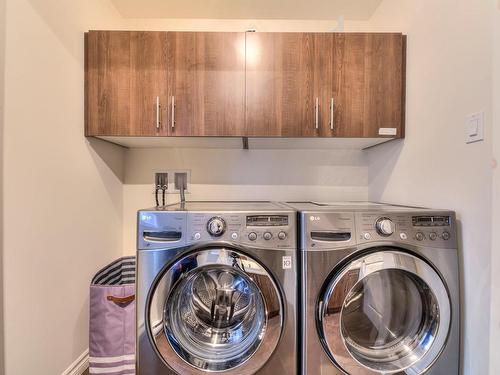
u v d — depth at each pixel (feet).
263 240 3.84
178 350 3.83
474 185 3.62
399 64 5.25
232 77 5.21
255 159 6.77
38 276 3.94
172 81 5.17
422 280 3.78
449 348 3.79
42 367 3.99
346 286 3.72
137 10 6.32
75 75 4.82
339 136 5.27
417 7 4.83
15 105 3.57
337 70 5.24
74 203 4.77
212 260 3.75
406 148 5.19
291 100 5.24
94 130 5.10
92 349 4.53
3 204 3.41
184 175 6.70
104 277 5.51
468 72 3.71
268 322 3.80
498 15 3.08
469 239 3.70
